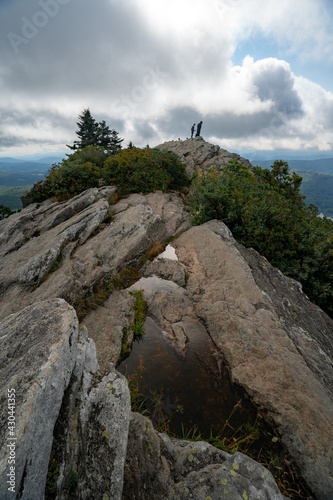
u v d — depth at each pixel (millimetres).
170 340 7121
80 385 3467
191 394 5676
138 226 11062
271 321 7105
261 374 5770
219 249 10219
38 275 8219
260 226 11383
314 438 4613
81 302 7590
